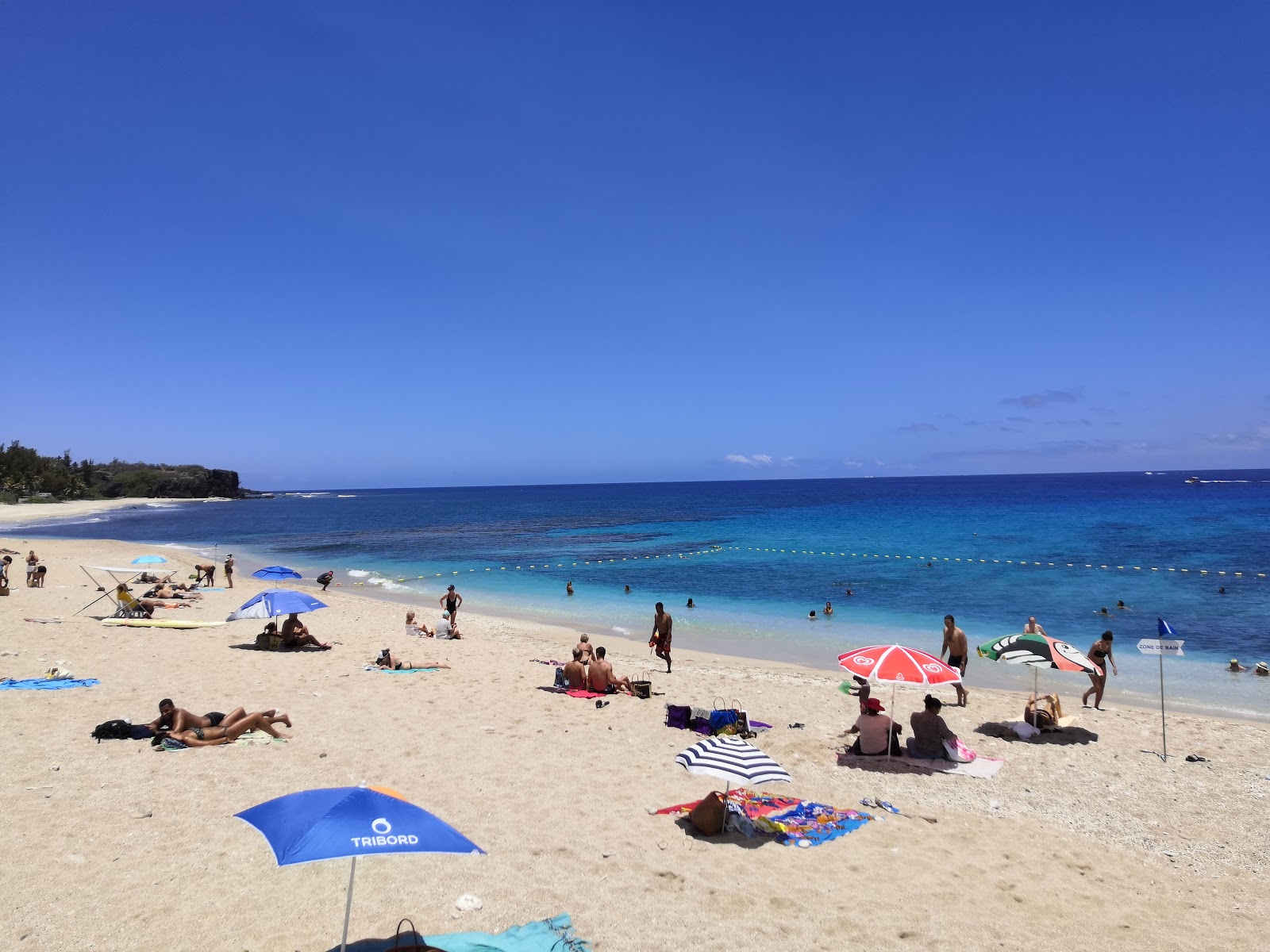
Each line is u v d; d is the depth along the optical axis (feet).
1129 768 34.65
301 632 57.88
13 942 17.49
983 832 27.32
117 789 27.40
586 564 135.74
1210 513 224.53
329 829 14.80
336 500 618.85
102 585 98.37
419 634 66.90
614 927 19.43
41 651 51.65
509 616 84.28
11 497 375.04
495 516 330.75
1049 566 117.08
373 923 19.10
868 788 31.60
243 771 29.68
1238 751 37.17
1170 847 26.58
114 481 511.81
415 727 36.96
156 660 50.55
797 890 22.00
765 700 46.34
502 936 18.29
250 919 19.07
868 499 382.83
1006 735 39.65
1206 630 71.31
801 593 96.89
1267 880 24.25
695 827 25.88
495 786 29.37
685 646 67.92
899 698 47.73
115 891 20.15
